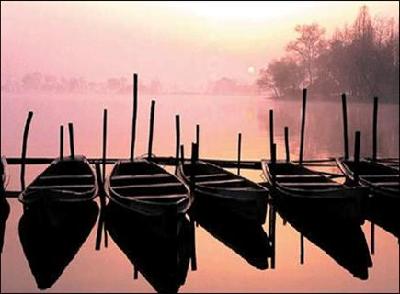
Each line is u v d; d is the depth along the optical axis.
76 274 10.88
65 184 15.52
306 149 36.16
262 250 12.50
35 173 23.14
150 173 17.02
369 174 17.50
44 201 12.40
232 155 31.56
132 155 19.41
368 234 13.67
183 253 12.23
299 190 13.68
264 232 13.89
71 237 13.23
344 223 13.95
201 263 11.63
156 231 12.11
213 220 14.51
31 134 46.03
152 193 13.99
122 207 13.46
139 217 13.00
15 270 11.09
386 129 52.44
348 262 11.77
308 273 11.10
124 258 11.83
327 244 13.01
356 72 97.31
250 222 14.14
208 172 17.08
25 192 13.52
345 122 19.58
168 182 15.28
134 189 14.00
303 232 13.91
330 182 15.11
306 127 55.94
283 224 14.55
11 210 15.70
